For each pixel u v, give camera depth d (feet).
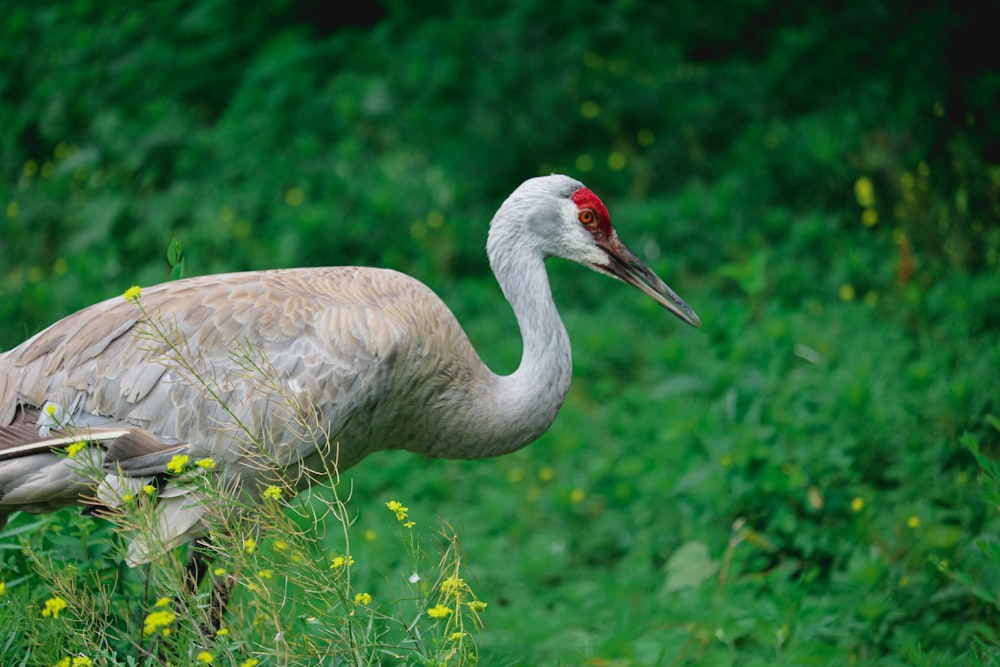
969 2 42.27
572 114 53.26
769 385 32.99
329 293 23.63
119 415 21.71
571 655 26.30
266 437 22.04
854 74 53.36
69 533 23.27
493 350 40.75
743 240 46.37
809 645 24.54
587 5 56.80
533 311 26.13
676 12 58.39
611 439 36.73
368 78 54.03
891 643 25.84
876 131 48.01
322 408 22.50
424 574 21.79
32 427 21.57
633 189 51.34
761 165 49.47
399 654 19.83
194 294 22.70
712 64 57.93
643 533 31.78
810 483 30.22
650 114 54.03
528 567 30.50
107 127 48.37
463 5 57.21
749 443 30.35
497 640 26.63
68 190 45.57
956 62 42.47
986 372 33.40
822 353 36.86
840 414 32.55
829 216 46.70
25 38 51.67
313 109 52.01
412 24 58.03
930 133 43.62
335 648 18.63
